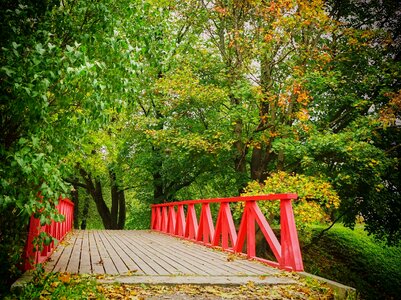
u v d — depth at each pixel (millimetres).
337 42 13773
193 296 4293
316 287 4785
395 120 11711
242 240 7621
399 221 14469
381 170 11688
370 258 18500
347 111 13891
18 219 4723
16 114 4129
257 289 4672
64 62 3760
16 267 4992
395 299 15781
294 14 11812
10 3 4082
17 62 3645
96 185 22047
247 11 13359
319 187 10750
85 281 4555
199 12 14977
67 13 4496
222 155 14836
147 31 5113
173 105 14477
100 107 4320
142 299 4043
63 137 4551
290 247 5891
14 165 3582
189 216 11273
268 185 11102
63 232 10180
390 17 14273
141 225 21031
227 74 14070
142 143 17438
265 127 13234
